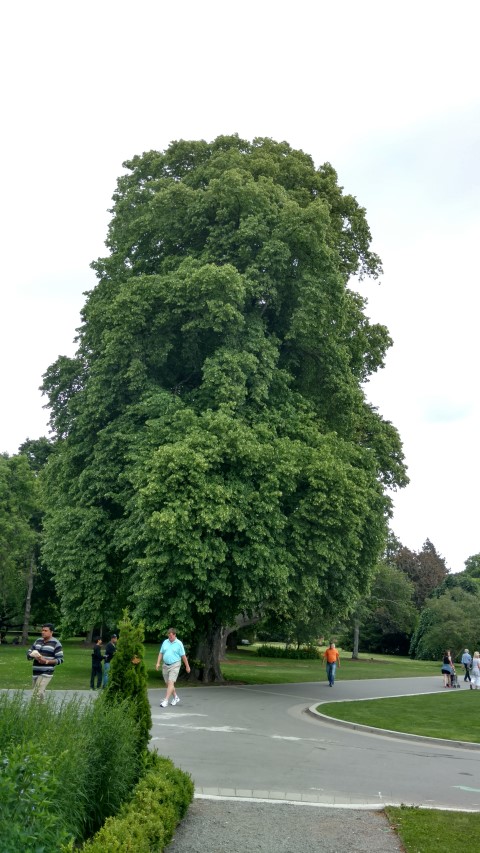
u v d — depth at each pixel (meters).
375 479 29.03
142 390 27.56
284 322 29.45
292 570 24.72
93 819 6.71
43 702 7.55
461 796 10.04
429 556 85.19
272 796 9.34
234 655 57.69
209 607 25.62
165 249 30.48
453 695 28.48
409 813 8.49
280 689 27.77
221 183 28.44
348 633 74.12
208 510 23.05
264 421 26.44
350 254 34.78
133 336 27.12
